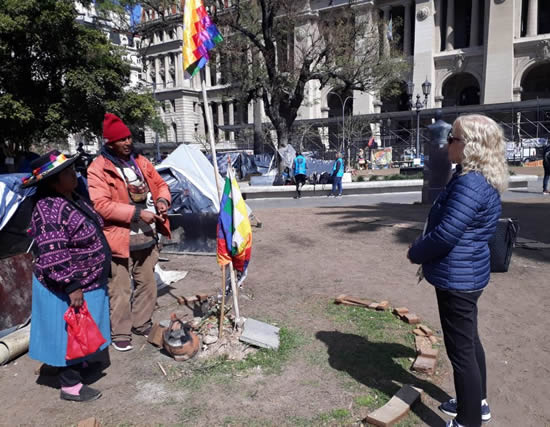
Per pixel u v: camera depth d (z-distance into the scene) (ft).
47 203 9.44
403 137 147.64
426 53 144.36
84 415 9.64
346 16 71.92
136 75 150.30
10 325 13.51
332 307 15.52
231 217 12.28
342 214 35.29
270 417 9.36
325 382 10.64
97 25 91.45
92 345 9.64
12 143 59.52
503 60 132.36
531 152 103.30
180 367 11.51
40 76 57.47
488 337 13.11
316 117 163.43
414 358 11.75
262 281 18.83
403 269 19.89
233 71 69.46
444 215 7.85
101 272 10.15
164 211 12.70
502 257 11.87
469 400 8.21
